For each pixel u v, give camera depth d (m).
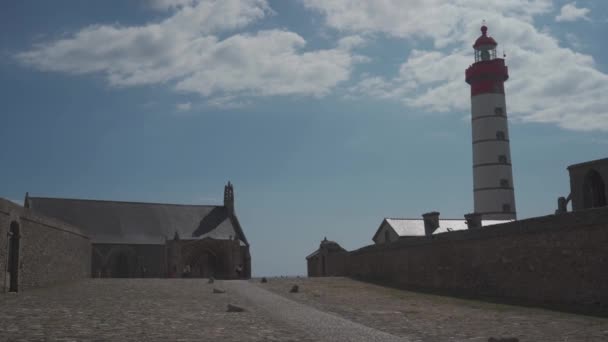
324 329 22.98
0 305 29.02
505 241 40.41
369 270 64.50
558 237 35.22
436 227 89.44
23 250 39.16
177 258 97.06
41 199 102.50
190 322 24.25
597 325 25.25
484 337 21.67
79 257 57.91
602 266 31.84
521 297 38.38
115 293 40.00
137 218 107.31
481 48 99.00
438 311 31.62
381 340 20.31
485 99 95.75
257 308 31.52
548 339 21.14
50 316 24.86
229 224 113.25
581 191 57.03
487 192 94.19
